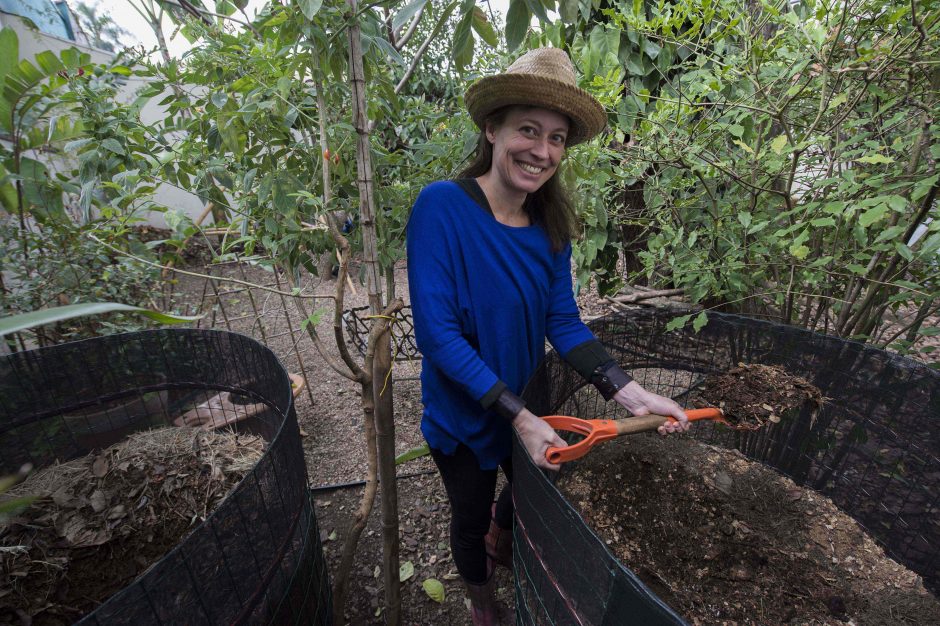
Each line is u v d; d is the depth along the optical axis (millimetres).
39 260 1972
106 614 640
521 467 920
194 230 1535
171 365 1528
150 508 1315
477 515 1320
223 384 1498
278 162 1617
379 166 1812
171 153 1592
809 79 1549
